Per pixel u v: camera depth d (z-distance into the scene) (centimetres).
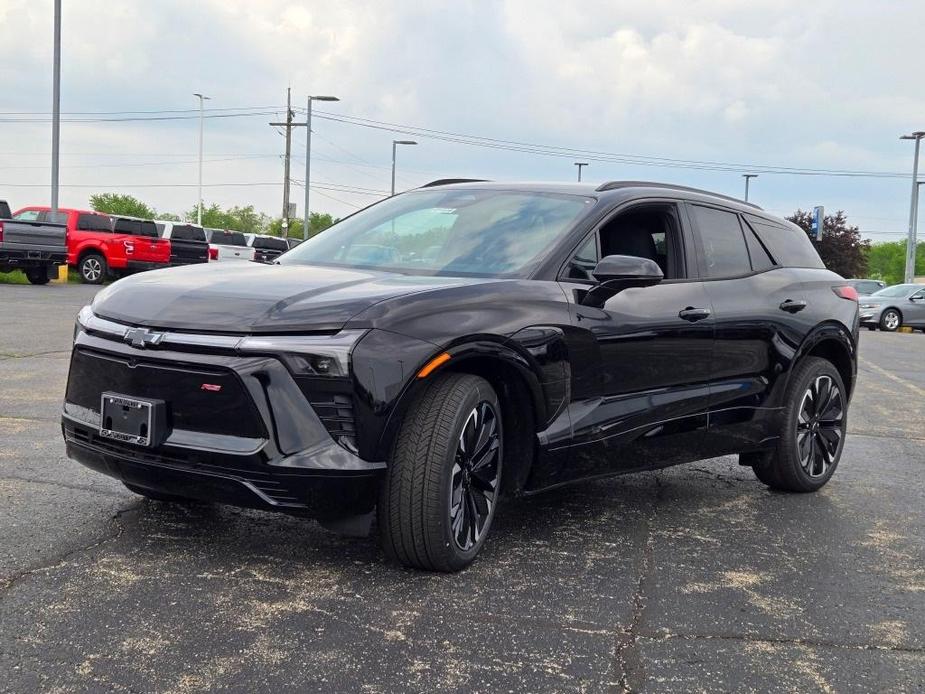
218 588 350
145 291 377
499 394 401
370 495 347
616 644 319
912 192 4675
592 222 446
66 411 387
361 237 476
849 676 303
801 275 576
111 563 371
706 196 534
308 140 4512
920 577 407
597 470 438
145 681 275
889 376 1300
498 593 360
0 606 324
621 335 433
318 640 309
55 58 2797
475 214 467
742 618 349
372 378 337
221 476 340
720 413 501
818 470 565
